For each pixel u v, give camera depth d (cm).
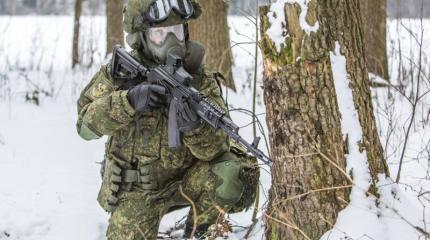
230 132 323
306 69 324
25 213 491
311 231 332
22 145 671
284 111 331
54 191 539
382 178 349
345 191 333
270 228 351
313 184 330
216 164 363
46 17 2323
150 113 354
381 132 580
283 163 337
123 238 364
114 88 362
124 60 357
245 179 371
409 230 330
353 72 342
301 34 322
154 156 358
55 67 1302
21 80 1055
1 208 496
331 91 329
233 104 827
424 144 557
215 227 362
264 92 341
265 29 330
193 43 357
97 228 470
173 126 339
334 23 336
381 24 976
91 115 345
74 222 478
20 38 1766
